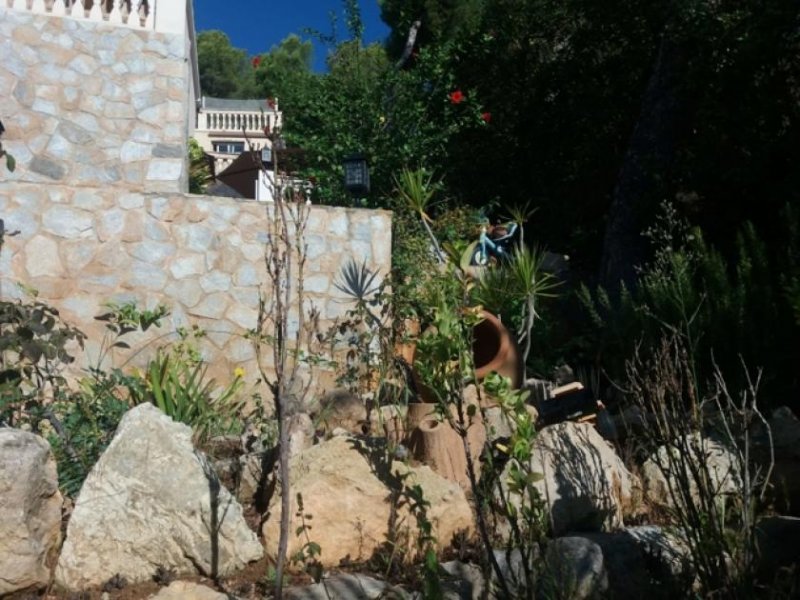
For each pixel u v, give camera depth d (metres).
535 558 4.55
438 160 15.75
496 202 15.50
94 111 11.20
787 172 12.29
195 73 18.47
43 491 4.42
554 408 7.10
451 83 15.96
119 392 7.63
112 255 9.08
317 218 9.59
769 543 5.06
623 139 16.20
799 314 7.32
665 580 4.83
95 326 8.92
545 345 10.13
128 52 11.38
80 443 5.55
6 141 10.87
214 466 5.67
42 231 8.94
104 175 11.13
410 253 9.85
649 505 5.71
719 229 12.98
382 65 16.62
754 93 12.87
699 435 5.06
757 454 5.93
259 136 16.86
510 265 8.59
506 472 5.18
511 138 17.27
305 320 9.34
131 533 4.54
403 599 4.31
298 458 5.09
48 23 11.17
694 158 13.24
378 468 5.07
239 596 4.41
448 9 22.05
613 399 8.19
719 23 12.36
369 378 7.78
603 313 11.29
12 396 5.53
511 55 17.34
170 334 9.06
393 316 7.62
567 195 16.45
